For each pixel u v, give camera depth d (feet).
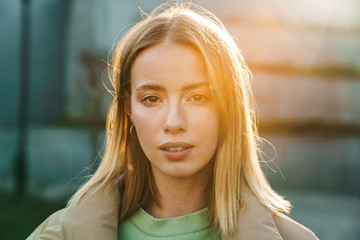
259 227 3.20
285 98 63.10
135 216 3.55
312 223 19.20
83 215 3.44
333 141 53.21
